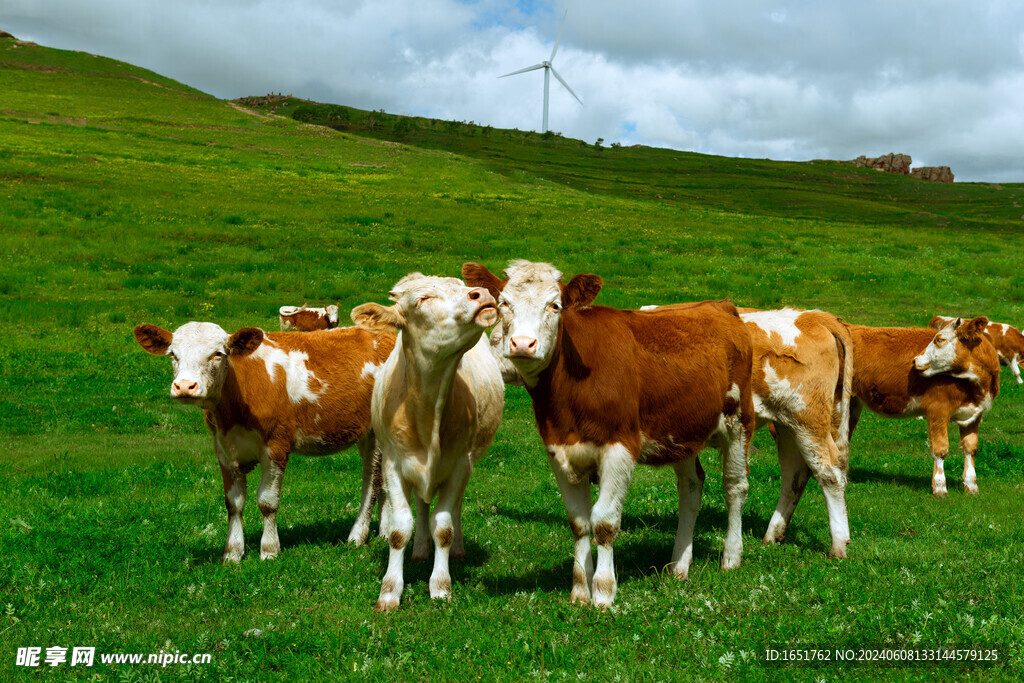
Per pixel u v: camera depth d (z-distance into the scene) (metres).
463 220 44.25
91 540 7.52
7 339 18.67
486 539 7.95
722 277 32.72
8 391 14.66
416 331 5.72
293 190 49.53
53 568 6.71
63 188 40.50
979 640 4.95
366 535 7.92
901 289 31.14
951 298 29.98
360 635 5.36
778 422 7.71
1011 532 7.79
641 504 9.46
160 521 8.34
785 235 49.41
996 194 151.00
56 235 31.69
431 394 5.86
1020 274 35.81
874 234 54.31
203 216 38.16
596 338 6.11
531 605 5.92
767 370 7.63
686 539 6.89
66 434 12.58
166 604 6.04
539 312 5.59
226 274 28.73
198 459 11.38
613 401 5.96
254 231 35.94
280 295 26.25
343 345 7.93
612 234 43.56
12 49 107.50
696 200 107.31
